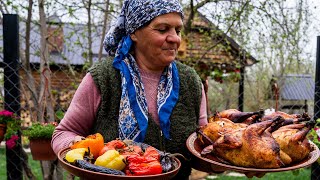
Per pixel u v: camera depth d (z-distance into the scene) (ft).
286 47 14.78
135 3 4.60
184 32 13.44
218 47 15.28
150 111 4.83
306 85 19.76
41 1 10.87
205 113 5.29
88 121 4.91
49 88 11.06
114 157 3.74
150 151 4.00
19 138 10.32
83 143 4.04
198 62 14.84
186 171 5.01
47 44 11.14
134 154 3.86
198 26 14.73
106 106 4.82
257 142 3.90
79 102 4.86
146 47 4.66
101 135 4.40
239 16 12.64
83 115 4.86
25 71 10.77
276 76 17.04
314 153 4.42
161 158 3.98
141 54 4.89
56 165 10.98
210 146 4.37
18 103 10.10
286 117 4.69
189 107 5.00
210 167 4.62
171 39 4.55
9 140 9.87
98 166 3.60
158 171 3.67
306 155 4.24
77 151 3.90
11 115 9.89
